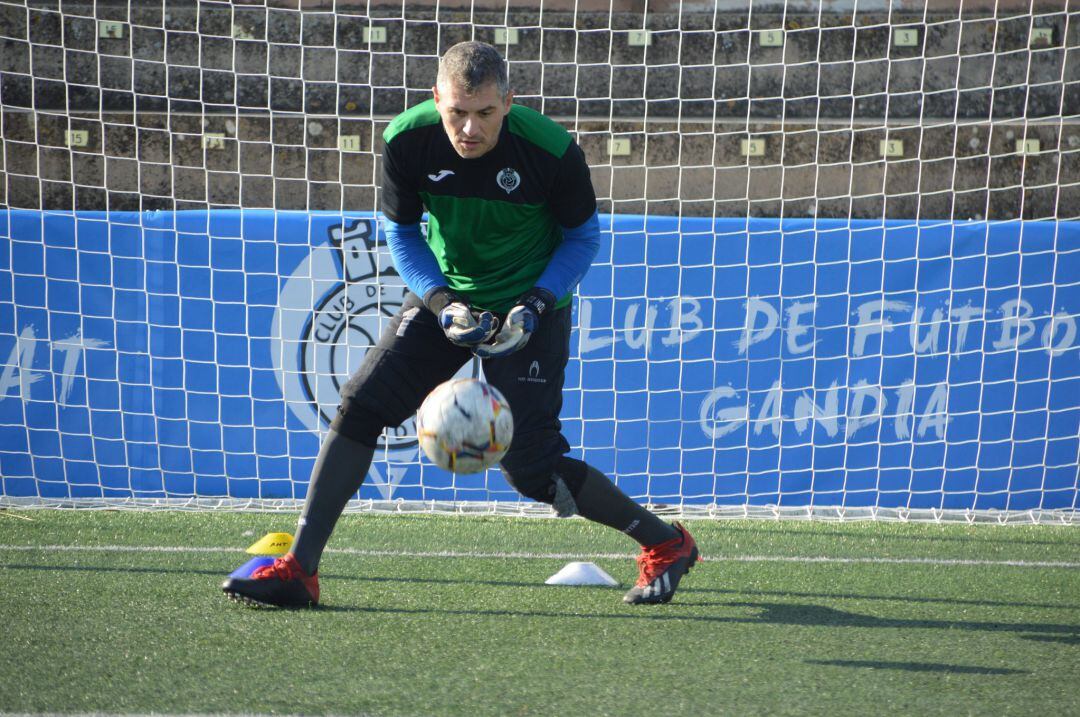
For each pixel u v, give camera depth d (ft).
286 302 65.05
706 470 64.54
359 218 65.05
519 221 34.60
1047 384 63.41
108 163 96.27
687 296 64.64
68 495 64.34
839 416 64.13
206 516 58.34
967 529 57.62
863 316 63.98
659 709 25.41
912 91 96.17
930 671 29.19
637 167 96.37
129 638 31.30
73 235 64.28
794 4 96.48
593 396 64.64
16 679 27.14
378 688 26.68
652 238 64.64
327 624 33.37
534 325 33.12
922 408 63.77
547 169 33.71
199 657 29.30
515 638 32.12
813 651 31.24
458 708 25.21
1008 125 95.55
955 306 63.67
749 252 64.44
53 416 64.28
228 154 96.99
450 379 36.50
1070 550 51.21
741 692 26.89
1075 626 35.29
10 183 95.20
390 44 96.73
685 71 96.53
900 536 55.06
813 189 96.89
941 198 96.53
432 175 33.68
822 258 64.13
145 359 64.64
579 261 35.09
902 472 63.82
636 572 44.86
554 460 35.55
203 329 64.80
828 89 96.48
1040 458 63.46
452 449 31.94
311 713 24.70
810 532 56.08
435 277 34.42
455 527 55.93
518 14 96.53
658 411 64.64
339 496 35.78
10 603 36.17
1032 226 63.31
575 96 87.30
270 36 96.37
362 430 35.53
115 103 95.91
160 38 95.81
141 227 64.75
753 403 64.34
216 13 96.12
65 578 40.91
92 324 64.59
